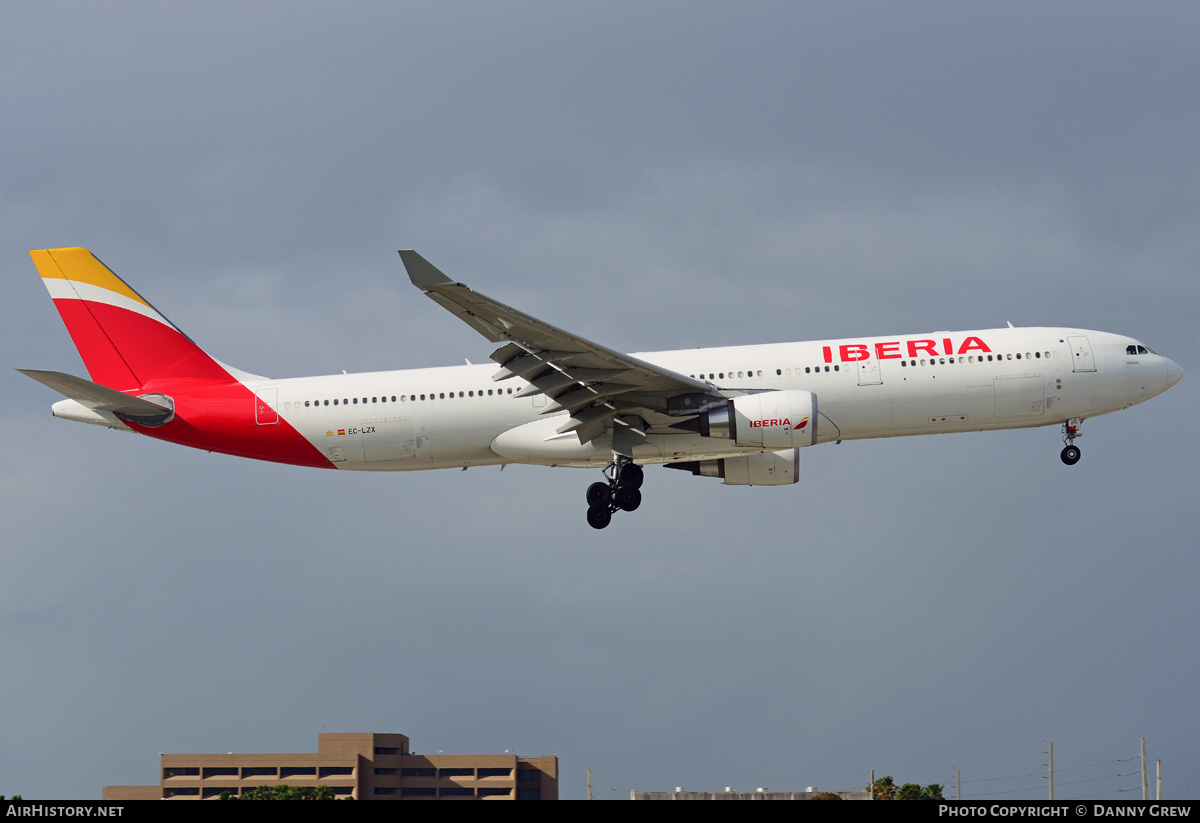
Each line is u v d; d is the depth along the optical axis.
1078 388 125.56
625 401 121.81
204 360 132.00
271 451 128.75
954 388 124.06
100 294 132.88
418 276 97.44
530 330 108.62
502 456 128.12
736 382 123.81
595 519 130.38
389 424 126.31
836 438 125.94
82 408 129.25
